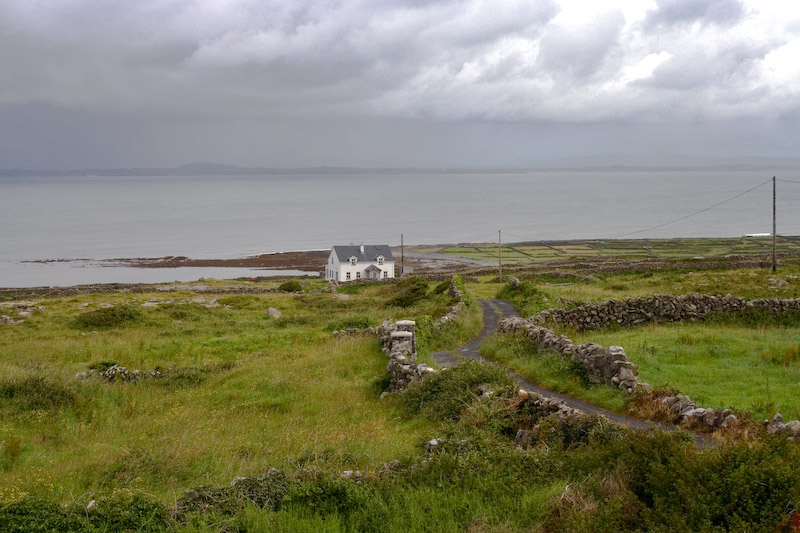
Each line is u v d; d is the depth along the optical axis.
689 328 25.02
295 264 119.56
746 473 7.38
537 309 32.28
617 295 39.19
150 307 41.94
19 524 7.98
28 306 44.44
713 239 139.25
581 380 15.79
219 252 139.25
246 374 21.62
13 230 184.75
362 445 12.28
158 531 8.07
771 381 15.41
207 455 12.52
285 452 12.38
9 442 13.57
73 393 18.61
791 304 26.22
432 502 8.40
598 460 8.97
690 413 11.93
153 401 19.25
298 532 7.93
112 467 11.74
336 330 32.00
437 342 24.84
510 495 8.55
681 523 6.91
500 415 12.34
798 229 171.38
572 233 173.62
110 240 161.50
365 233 180.75
